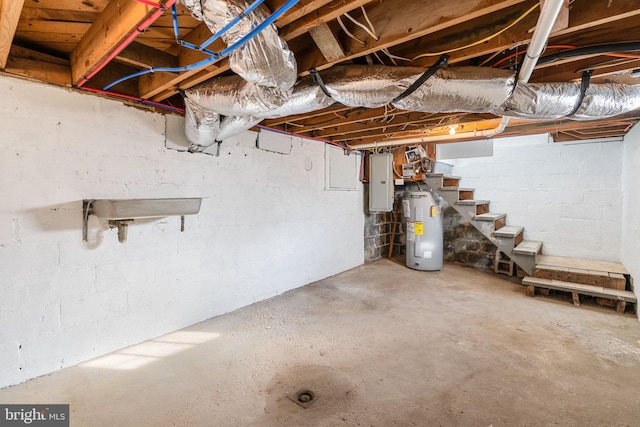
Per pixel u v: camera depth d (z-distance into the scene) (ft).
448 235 16.79
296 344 7.69
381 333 8.29
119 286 7.34
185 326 8.63
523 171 14.51
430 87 5.57
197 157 8.75
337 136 13.03
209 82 6.57
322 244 13.43
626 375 6.39
